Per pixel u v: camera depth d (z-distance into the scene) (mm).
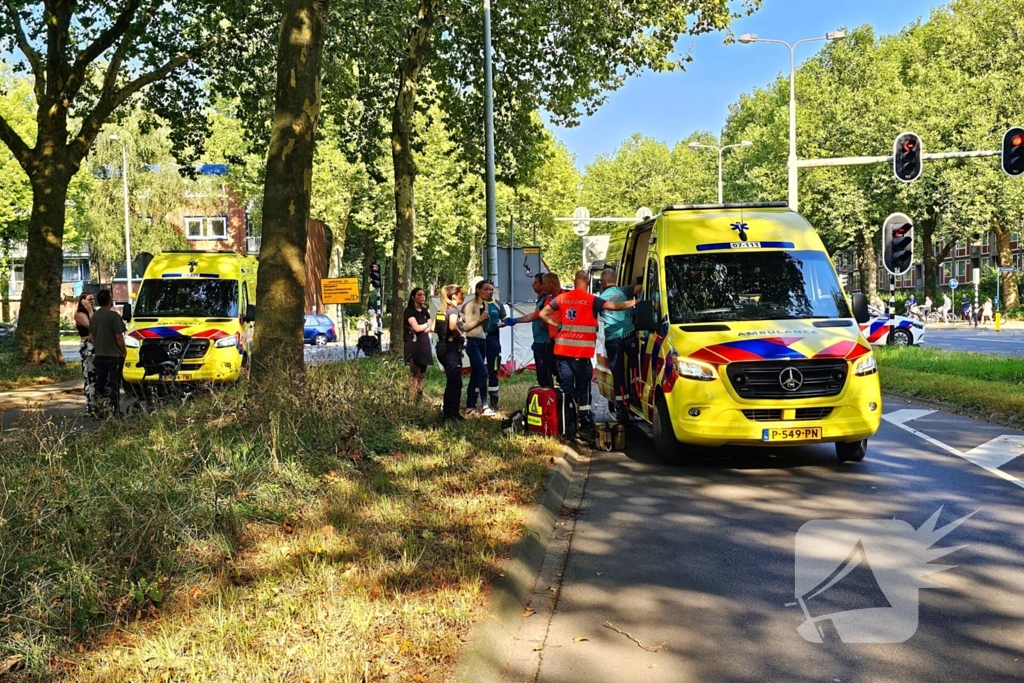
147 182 55312
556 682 4340
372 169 26984
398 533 6230
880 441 11289
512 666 4547
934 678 4266
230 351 17781
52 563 5008
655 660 4578
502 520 6707
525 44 24250
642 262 12977
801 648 4676
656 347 10195
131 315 17953
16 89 48156
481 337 13070
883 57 57031
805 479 8969
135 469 6945
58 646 4285
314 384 10125
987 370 17875
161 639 4375
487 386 13773
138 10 23938
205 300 18562
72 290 69938
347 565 5465
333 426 9281
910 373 18469
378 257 63562
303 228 10625
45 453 6793
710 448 11062
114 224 55438
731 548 6555
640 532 7125
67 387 19859
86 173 54500
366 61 22453
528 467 8773
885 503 7805
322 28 10742
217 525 5969
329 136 45500
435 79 25984
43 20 23422
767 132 60969
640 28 23531
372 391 11344
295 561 5527
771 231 10828
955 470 9219
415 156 47656
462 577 5270
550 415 10914
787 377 9133
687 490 8633
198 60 25094
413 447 9516
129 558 5238
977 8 50000
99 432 8578
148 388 14375
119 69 25547
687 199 74438
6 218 48969
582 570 6164
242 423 8820
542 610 5398
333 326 45000
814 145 53469
